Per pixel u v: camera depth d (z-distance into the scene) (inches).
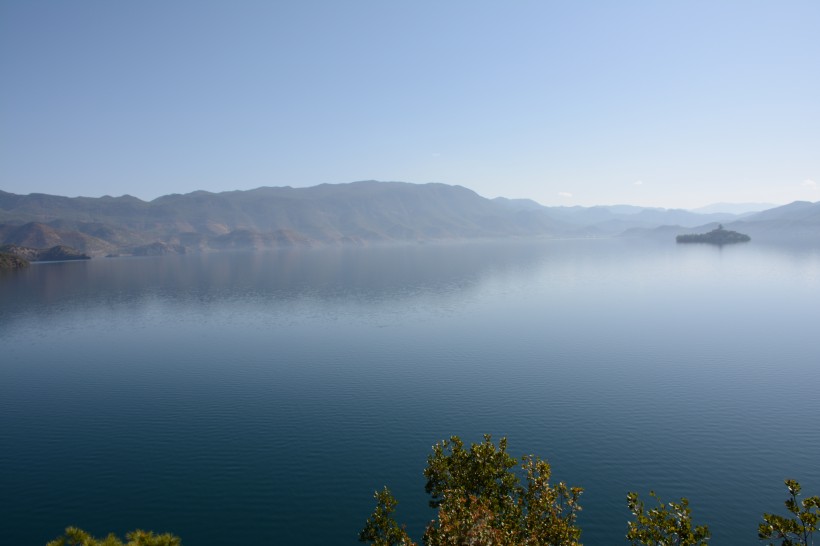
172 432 2135.8
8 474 1782.7
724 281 7485.2
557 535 768.3
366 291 7460.6
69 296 7495.1
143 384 2874.0
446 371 2974.9
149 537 631.2
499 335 4008.4
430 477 979.3
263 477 1723.7
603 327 4252.0
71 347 3934.5
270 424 2201.0
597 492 1581.0
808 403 2316.7
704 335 3850.9
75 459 1892.2
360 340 3964.1
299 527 1437.0
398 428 2121.1
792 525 661.9
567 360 3169.3
